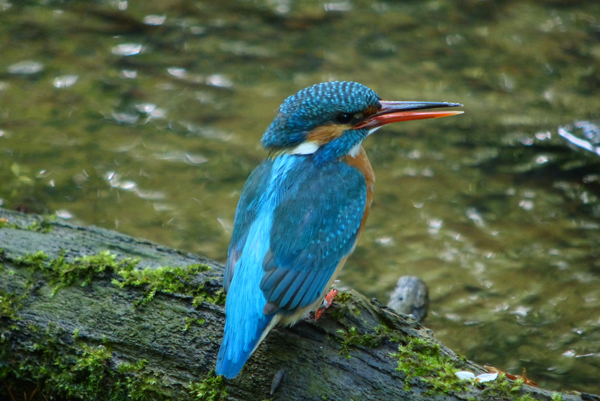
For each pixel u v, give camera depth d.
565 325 11.67
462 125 16.27
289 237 7.17
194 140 15.61
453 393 6.79
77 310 7.61
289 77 17.58
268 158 8.15
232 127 16.00
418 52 18.67
